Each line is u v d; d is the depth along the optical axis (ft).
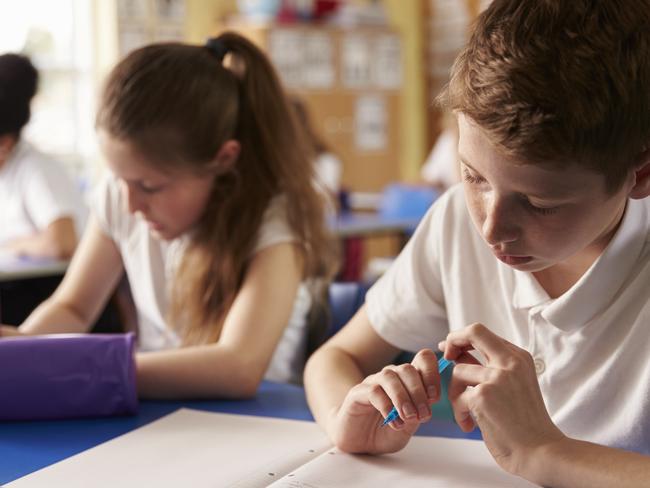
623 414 3.04
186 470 2.90
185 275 4.66
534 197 2.30
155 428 3.38
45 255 9.00
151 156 4.30
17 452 3.18
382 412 2.85
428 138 24.66
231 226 4.57
